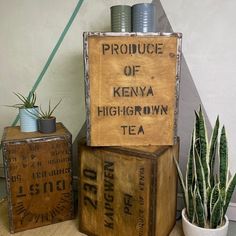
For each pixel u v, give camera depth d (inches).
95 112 45.6
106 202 48.8
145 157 42.8
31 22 66.0
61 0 62.6
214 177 51.1
